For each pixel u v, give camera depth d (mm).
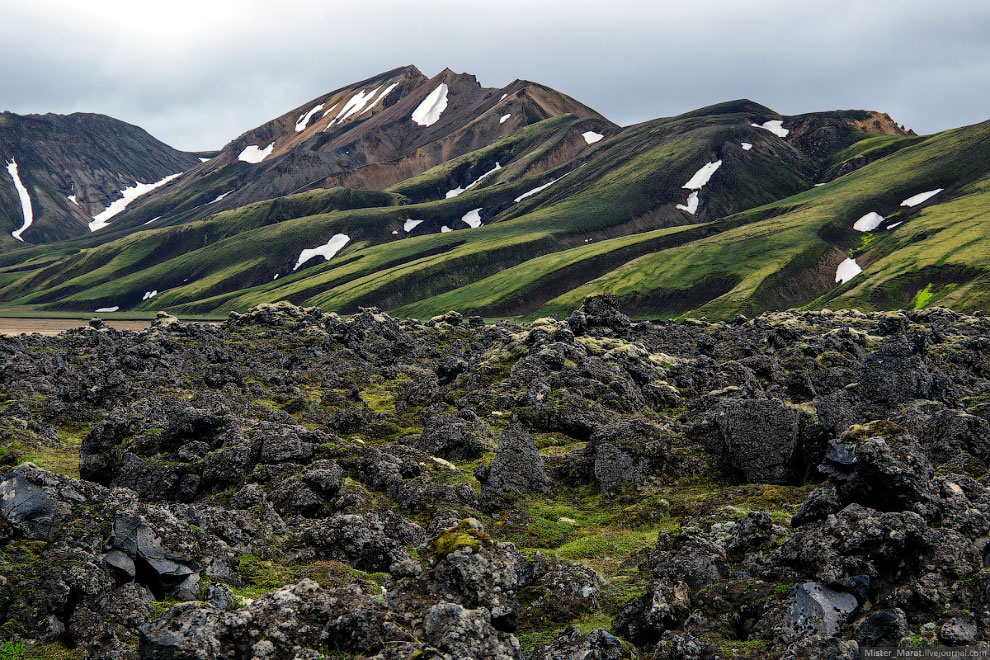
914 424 47719
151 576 26688
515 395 75312
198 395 75438
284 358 117125
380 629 23438
